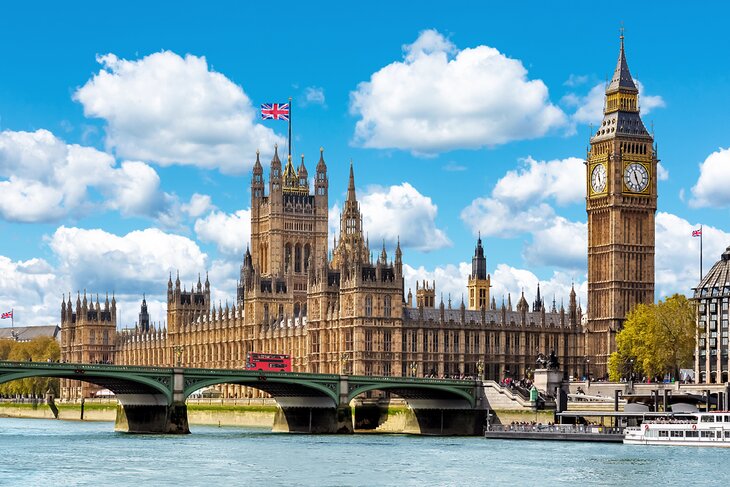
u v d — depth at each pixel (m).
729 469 195.62
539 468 197.50
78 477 182.12
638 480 182.25
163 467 196.12
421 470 194.12
